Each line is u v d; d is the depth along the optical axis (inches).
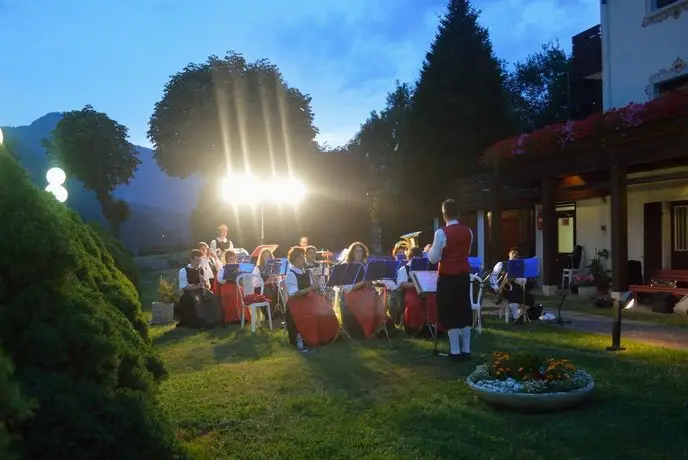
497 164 569.3
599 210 589.6
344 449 170.9
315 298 335.6
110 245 445.1
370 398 220.5
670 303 422.0
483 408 204.1
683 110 392.2
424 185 753.0
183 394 232.1
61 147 1370.6
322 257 572.4
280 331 387.9
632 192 548.1
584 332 351.6
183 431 188.9
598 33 672.4
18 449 89.8
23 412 72.8
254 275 415.8
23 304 103.3
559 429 181.0
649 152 427.2
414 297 352.2
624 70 559.8
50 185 304.8
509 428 183.8
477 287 369.1
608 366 255.9
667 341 315.6
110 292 176.9
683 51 497.4
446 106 737.6
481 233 683.4
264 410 209.3
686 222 505.0
